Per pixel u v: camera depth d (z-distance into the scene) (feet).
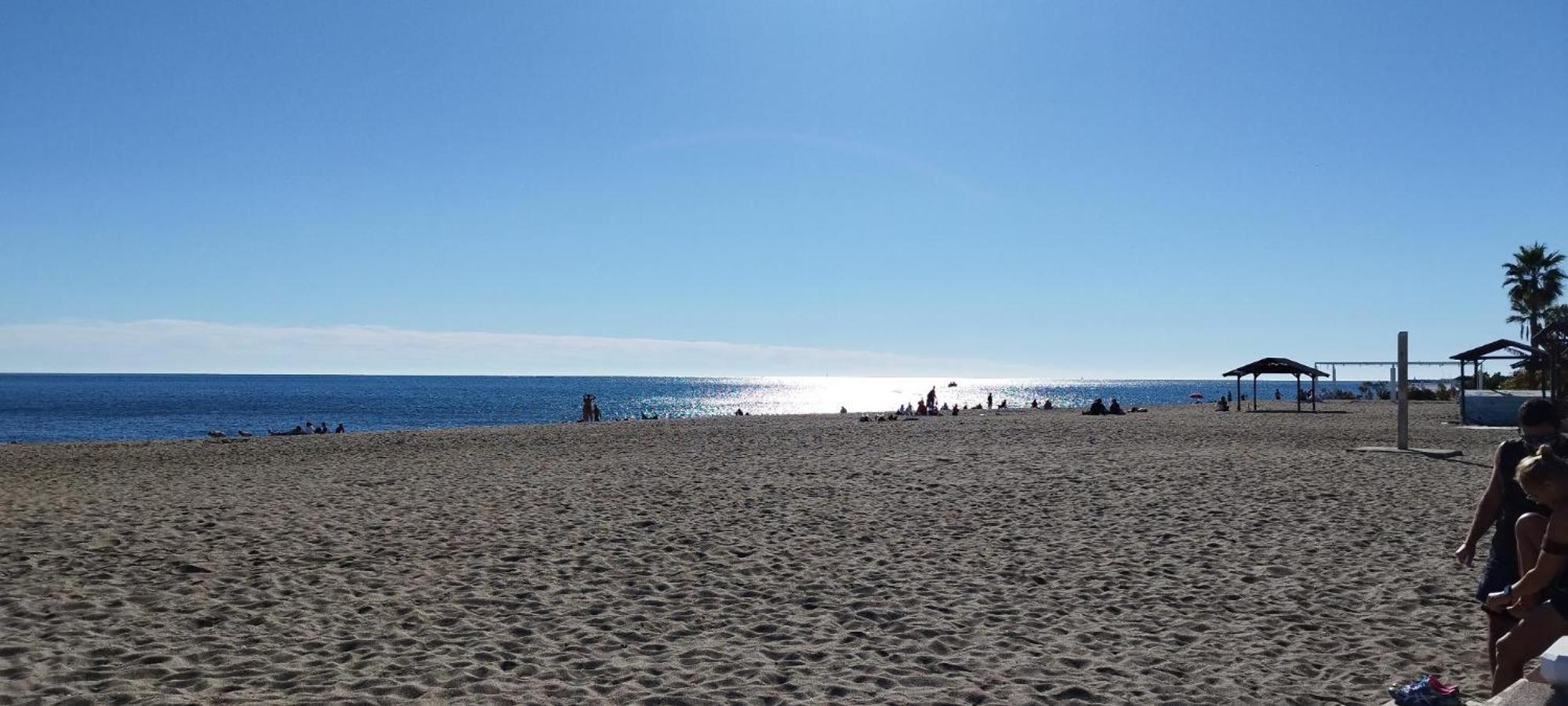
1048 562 30.35
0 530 34.99
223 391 496.64
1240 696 17.71
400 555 30.73
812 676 18.78
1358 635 21.97
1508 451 17.28
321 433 106.42
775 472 57.11
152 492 47.96
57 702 16.35
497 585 26.63
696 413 291.38
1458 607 24.29
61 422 207.51
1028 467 59.00
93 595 24.73
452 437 93.91
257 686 17.51
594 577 27.94
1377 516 38.83
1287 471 55.36
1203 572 28.81
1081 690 17.84
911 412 152.66
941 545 33.37
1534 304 178.91
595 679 18.45
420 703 16.74
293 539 33.47
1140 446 76.13
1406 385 68.54
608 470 59.41
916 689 18.03
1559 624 14.60
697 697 17.34
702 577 28.09
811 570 29.27
